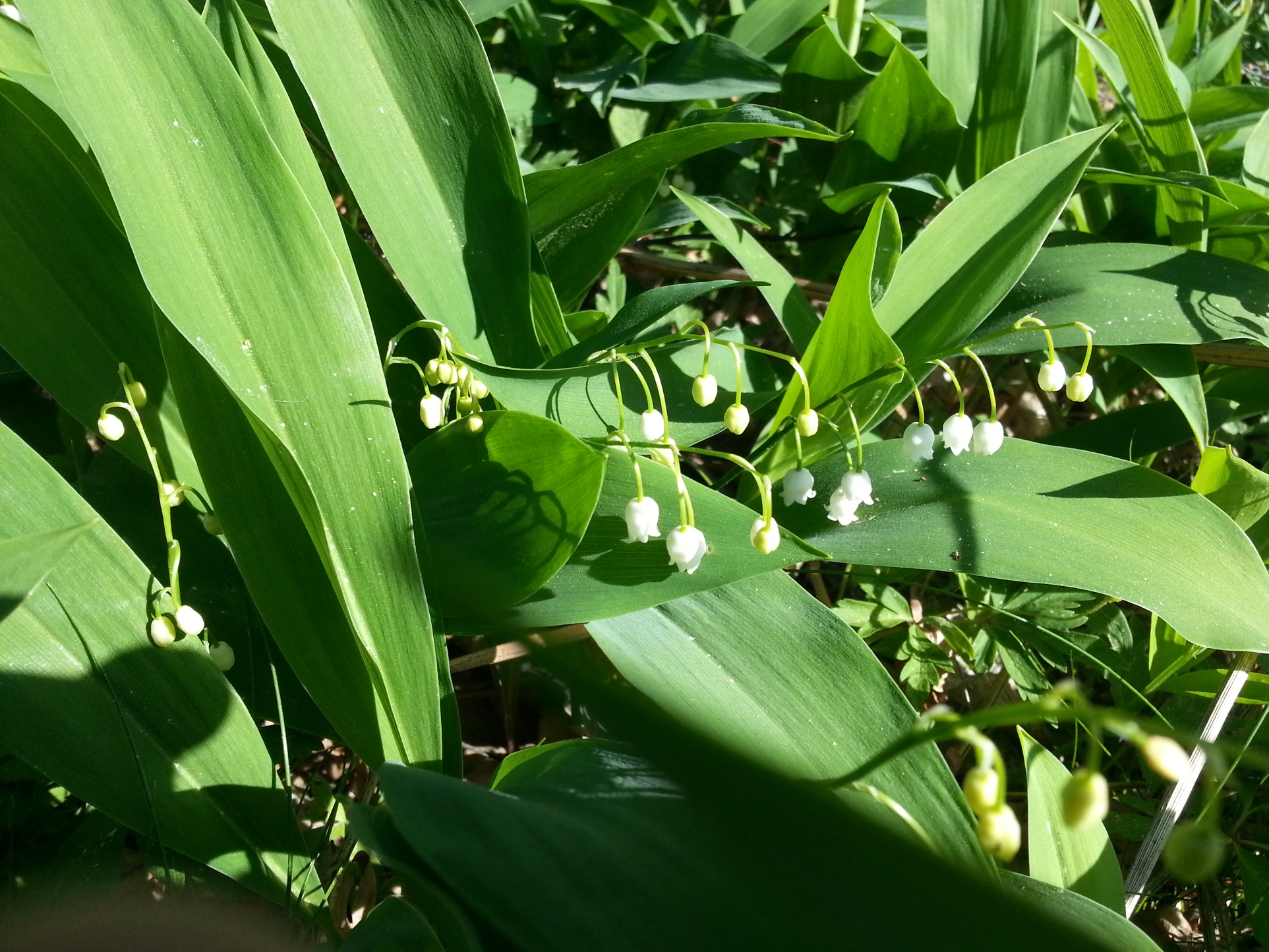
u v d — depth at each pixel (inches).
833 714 8.1
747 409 10.3
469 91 9.4
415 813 5.7
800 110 14.0
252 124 7.4
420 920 7.1
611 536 8.5
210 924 7.8
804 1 14.7
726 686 8.2
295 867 8.1
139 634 7.7
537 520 7.9
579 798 6.4
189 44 7.4
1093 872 8.1
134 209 7.0
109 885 8.0
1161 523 9.3
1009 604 11.1
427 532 8.2
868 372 9.5
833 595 12.7
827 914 5.3
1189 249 11.7
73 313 8.8
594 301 14.4
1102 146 13.2
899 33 15.4
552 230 11.3
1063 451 9.9
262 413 7.2
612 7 13.8
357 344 7.5
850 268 8.9
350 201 13.2
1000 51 12.6
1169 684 10.3
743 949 5.3
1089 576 8.9
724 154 14.5
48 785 8.6
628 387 10.0
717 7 17.5
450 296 9.5
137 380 8.9
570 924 5.3
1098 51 12.7
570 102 15.2
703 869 5.7
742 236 11.6
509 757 7.7
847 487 9.2
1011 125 12.7
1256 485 10.2
